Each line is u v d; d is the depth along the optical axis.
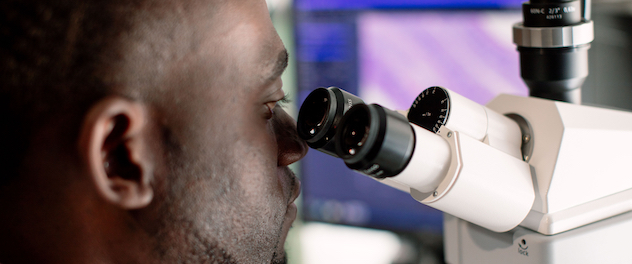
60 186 0.51
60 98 0.50
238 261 0.55
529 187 0.59
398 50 1.22
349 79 1.29
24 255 0.53
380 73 1.26
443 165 0.57
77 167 0.51
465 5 1.13
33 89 0.50
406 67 1.23
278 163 0.58
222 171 0.53
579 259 0.59
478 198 0.58
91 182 0.51
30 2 0.49
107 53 0.50
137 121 0.50
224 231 0.54
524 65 0.67
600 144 0.60
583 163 0.60
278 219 0.57
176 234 0.53
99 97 0.50
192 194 0.53
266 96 0.55
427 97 0.62
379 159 0.53
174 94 0.51
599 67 0.99
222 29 0.52
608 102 1.00
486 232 0.63
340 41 1.27
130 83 0.50
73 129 0.50
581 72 0.65
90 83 0.50
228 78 0.53
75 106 0.50
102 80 0.50
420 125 0.61
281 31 1.32
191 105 0.52
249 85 0.54
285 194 0.58
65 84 0.50
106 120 0.49
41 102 0.50
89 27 0.49
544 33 0.64
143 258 0.53
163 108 0.51
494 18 1.11
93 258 0.53
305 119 0.58
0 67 0.50
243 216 0.55
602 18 0.97
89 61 0.50
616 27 0.96
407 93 1.25
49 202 0.52
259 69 0.54
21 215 0.52
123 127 0.50
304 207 1.41
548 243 0.58
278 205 0.57
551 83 0.65
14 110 0.50
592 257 0.59
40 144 0.50
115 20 0.50
